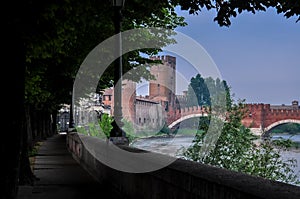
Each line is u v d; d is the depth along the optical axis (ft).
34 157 78.23
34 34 27.07
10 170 19.56
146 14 45.91
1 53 19.72
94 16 35.99
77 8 30.78
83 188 38.83
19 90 20.16
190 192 16.08
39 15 26.84
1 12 19.76
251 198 11.93
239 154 36.40
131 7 44.06
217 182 13.92
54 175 49.21
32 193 35.99
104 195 34.86
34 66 44.78
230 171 16.10
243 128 37.65
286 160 35.06
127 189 29.17
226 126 37.29
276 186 12.63
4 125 19.54
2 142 19.47
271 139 36.14
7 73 19.75
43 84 72.74
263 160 35.04
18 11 20.39
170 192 18.95
